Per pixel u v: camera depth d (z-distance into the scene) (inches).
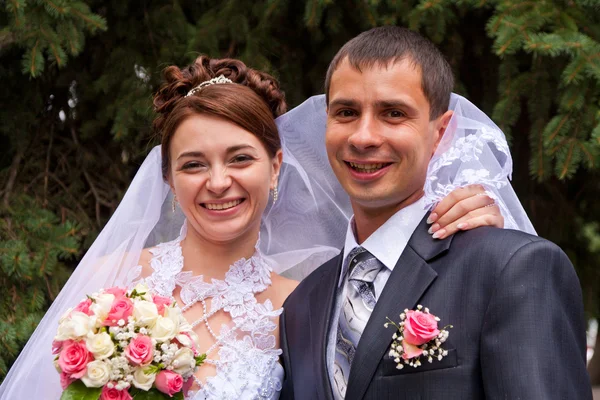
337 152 94.0
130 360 90.4
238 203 109.7
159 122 114.6
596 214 175.0
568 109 136.9
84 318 92.3
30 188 164.4
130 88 155.5
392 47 91.8
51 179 167.2
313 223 125.6
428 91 92.1
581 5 140.3
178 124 109.0
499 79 146.6
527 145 168.4
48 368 109.5
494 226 92.0
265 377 105.5
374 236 96.0
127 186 169.3
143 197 116.1
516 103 143.4
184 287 112.3
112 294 96.0
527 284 82.0
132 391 92.8
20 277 145.6
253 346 109.5
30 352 110.7
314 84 160.9
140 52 158.2
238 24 151.6
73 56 145.7
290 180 123.8
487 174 93.2
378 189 92.1
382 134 90.7
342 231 125.3
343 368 92.6
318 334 97.7
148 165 117.0
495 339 81.4
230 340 109.3
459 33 156.5
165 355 91.8
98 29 149.0
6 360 144.3
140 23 158.2
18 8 131.9
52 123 167.6
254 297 114.0
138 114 152.3
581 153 136.2
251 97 110.8
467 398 81.8
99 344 90.3
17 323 143.7
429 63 93.0
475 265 86.4
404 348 83.7
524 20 134.0
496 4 139.3
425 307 87.3
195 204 109.4
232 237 111.3
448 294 86.6
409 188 93.4
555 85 144.8
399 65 90.9
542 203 174.2
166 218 122.0
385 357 86.9
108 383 90.0
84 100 164.4
